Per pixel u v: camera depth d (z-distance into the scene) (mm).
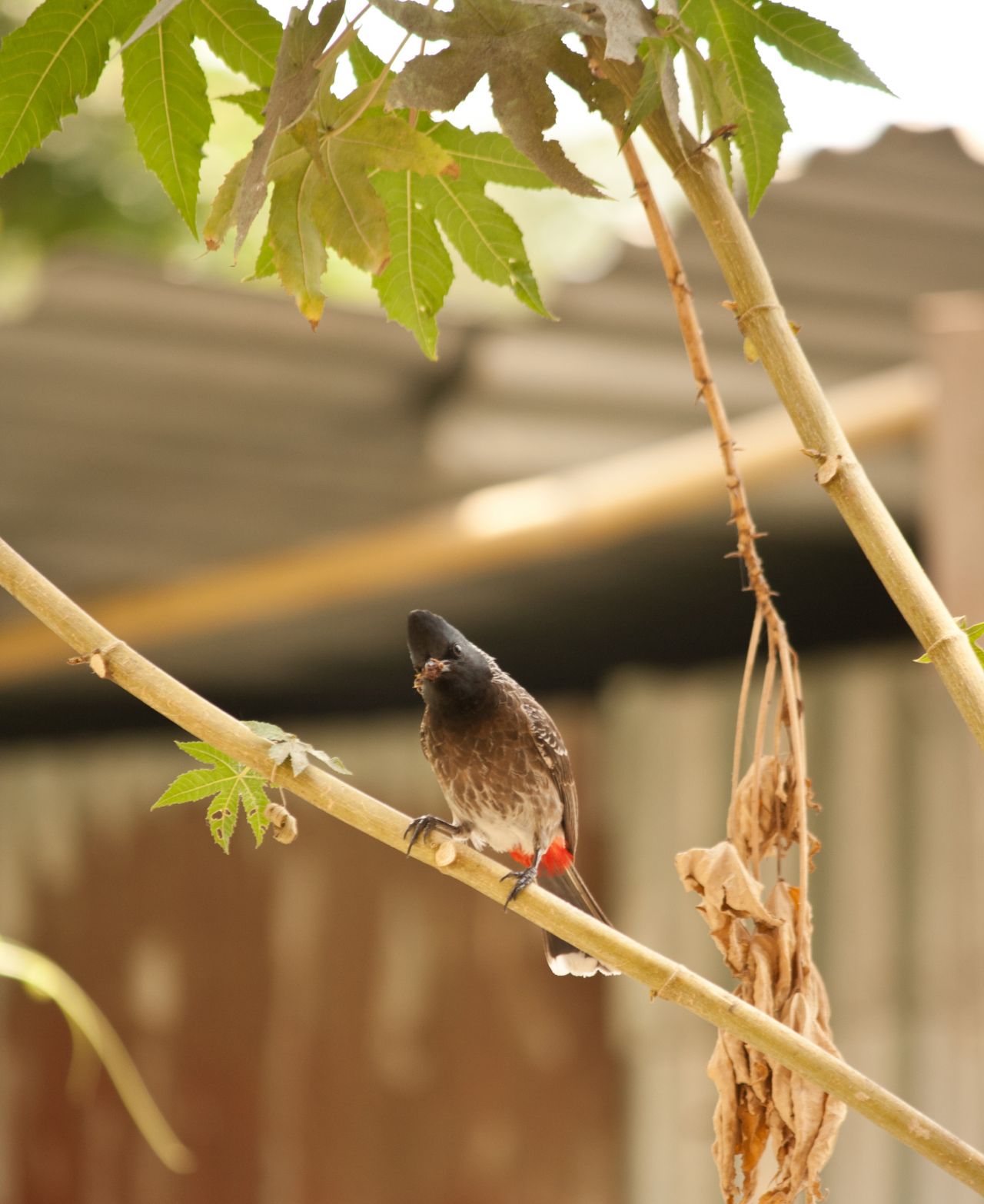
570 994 13078
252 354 10250
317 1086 13977
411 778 14414
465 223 4039
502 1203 13008
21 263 19047
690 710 12859
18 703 17281
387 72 3373
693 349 4000
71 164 19219
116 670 3473
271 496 12375
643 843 12875
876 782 11758
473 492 12273
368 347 10227
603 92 3314
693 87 3693
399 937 13859
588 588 14055
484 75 3141
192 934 14859
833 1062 3301
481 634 15914
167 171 3863
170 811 15188
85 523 12789
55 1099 14914
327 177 3578
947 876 11219
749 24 3670
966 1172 3164
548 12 3115
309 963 14219
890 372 11258
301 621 14180
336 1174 13750
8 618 13469
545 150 3201
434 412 11125
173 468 11805
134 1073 12469
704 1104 12227
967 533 8805
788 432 9656
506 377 10766
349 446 11523
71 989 4645
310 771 3477
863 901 11633
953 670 3238
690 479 9797
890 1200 11102
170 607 11320
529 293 4094
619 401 11156
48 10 3662
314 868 14359
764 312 3471
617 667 17312
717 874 3707
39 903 15664
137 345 10117
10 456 11562
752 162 3791
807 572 13797
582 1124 12797
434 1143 13359
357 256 3662
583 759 13375
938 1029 11070
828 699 12188
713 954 12484
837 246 10305
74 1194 14664
